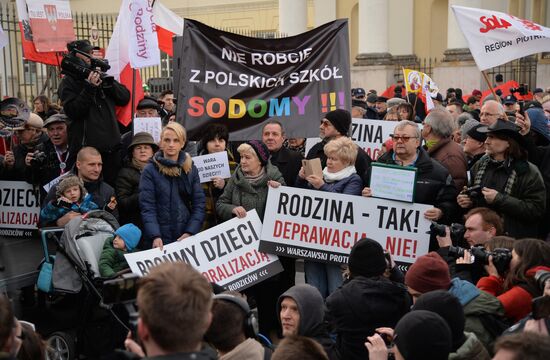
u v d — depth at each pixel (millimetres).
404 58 24984
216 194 7176
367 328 4488
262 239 6414
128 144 7770
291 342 3383
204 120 7152
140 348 3004
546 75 21156
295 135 7215
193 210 6488
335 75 7191
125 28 8914
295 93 7227
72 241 5902
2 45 7633
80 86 6996
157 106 8641
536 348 2709
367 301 4500
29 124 7742
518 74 21531
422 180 6328
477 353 3746
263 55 7199
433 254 4516
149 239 6324
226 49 7172
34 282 6633
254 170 6582
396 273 5176
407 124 6359
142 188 6402
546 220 6746
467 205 6180
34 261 6926
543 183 6184
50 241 6371
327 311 4625
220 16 29656
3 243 7285
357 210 6270
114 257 5965
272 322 6871
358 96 13469
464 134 8266
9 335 3070
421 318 3291
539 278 3875
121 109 8555
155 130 7773
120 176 6895
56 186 6488
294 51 7211
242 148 6562
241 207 6477
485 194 6051
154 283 2699
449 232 5609
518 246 4543
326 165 6930
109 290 3012
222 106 7156
